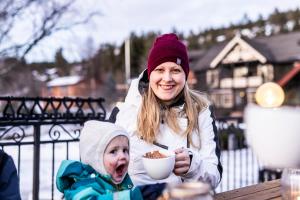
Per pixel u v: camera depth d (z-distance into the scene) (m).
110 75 42.81
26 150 7.88
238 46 31.56
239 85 32.31
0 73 7.36
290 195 1.08
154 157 1.16
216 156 1.61
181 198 0.70
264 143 0.61
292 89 24.06
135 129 1.64
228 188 4.88
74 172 1.21
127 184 1.35
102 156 1.25
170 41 1.62
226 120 4.76
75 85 47.34
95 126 1.29
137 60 56.47
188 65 1.69
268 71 30.52
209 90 33.00
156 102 1.66
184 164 1.26
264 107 0.65
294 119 0.59
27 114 2.75
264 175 4.23
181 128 1.62
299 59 29.47
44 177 5.27
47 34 6.57
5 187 1.28
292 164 0.59
